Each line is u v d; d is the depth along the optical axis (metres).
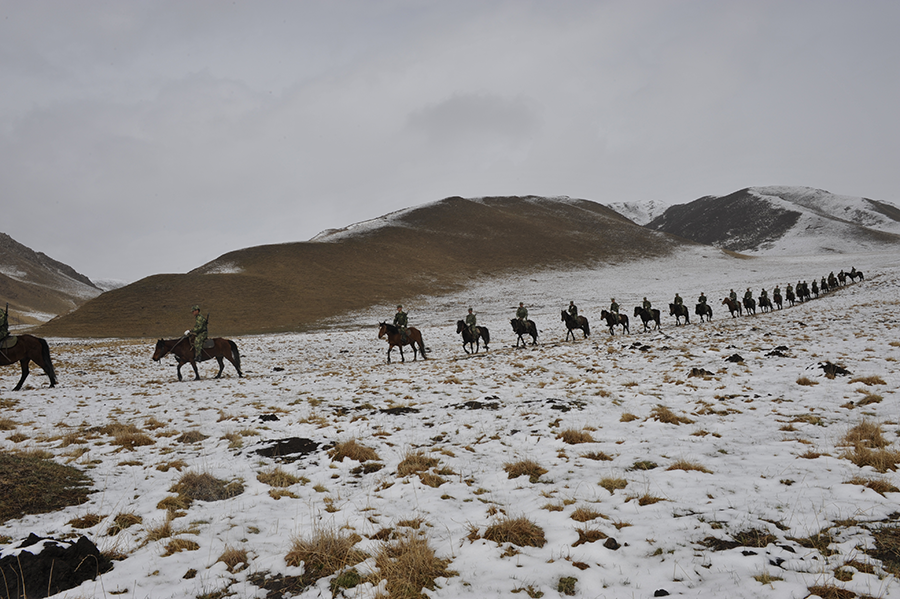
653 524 4.77
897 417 7.87
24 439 8.84
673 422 8.77
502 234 128.25
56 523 5.16
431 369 19.23
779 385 11.32
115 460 7.66
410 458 7.42
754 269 96.75
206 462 7.68
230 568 4.34
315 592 3.90
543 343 29.94
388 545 4.60
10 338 15.41
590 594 3.68
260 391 15.05
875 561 3.75
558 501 5.59
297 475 7.10
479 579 3.97
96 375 21.91
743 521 4.66
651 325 38.19
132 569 4.32
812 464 6.13
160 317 68.19
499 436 8.78
